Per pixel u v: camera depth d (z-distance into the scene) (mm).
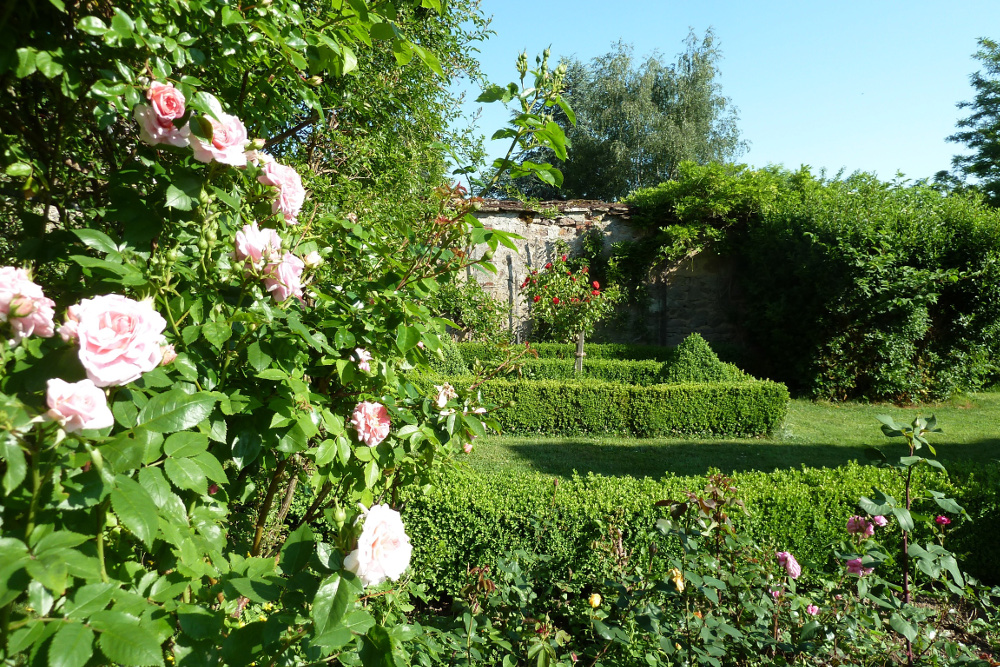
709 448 7328
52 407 863
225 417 1426
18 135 1626
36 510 945
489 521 3496
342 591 1042
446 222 1934
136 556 1263
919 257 9734
